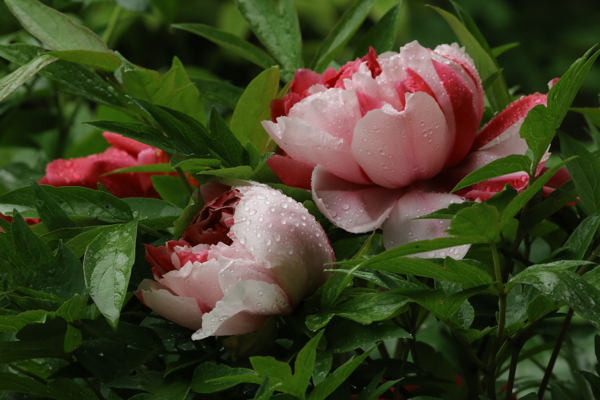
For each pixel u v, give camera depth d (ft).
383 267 4.18
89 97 4.79
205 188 4.44
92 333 4.29
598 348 4.39
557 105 4.23
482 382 4.72
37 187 4.43
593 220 4.33
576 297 4.12
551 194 4.44
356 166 4.43
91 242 4.32
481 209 4.10
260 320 4.31
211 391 4.24
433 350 4.85
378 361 4.43
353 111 4.42
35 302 4.26
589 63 4.21
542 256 5.04
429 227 4.40
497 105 4.88
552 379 5.01
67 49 4.68
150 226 4.52
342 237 4.56
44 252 4.31
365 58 4.57
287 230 4.28
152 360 4.44
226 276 4.25
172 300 4.29
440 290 4.24
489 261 4.59
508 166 4.28
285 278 4.28
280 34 5.02
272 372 4.14
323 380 4.18
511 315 4.41
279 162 4.49
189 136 4.50
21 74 4.56
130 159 4.88
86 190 4.50
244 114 4.67
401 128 4.37
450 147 4.45
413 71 4.41
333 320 4.33
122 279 4.26
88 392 4.37
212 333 4.25
